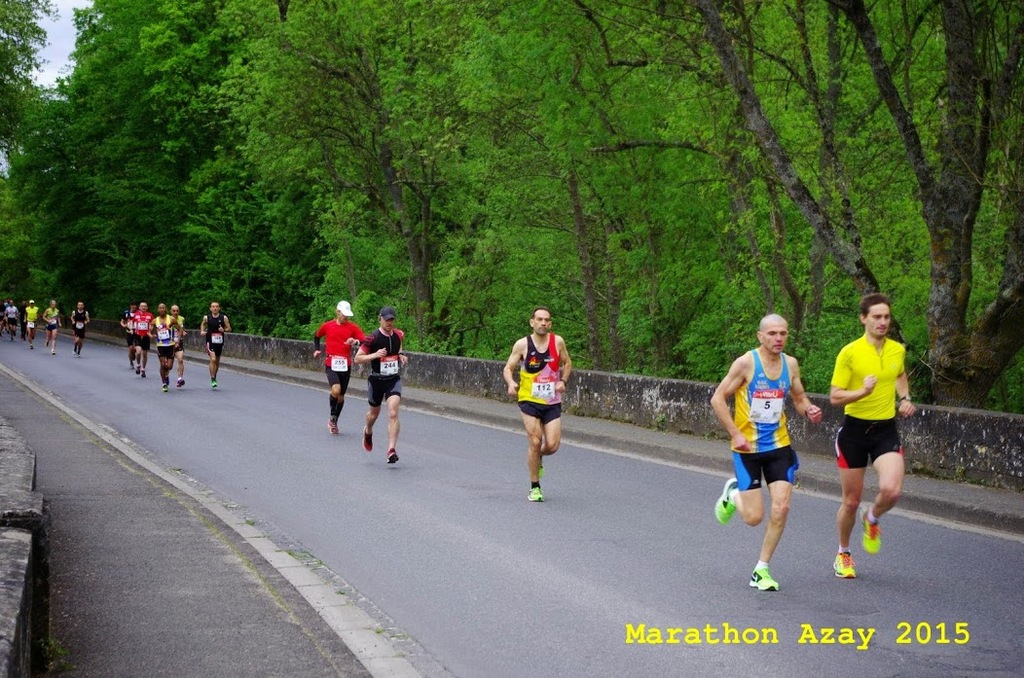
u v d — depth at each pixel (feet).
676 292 85.61
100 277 197.26
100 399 78.23
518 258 111.96
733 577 27.14
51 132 196.85
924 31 61.98
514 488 41.04
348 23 112.27
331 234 128.67
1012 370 71.46
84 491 37.91
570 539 31.73
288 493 39.93
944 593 25.50
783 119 66.39
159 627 21.61
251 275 157.38
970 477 39.47
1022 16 50.80
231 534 30.99
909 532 32.91
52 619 22.15
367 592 25.94
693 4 54.85
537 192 101.04
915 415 41.98
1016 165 51.42
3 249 304.09
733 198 72.43
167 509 34.68
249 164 156.56
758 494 26.23
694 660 20.66
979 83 52.01
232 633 21.25
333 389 58.29
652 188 80.38
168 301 181.47
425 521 34.58
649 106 76.79
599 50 74.69
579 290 117.39
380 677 19.62
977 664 20.30
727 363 83.61
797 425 48.75
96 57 184.75
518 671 20.15
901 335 56.49
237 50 157.28
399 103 110.83
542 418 38.29
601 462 48.52
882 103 67.51
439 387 84.79
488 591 25.94
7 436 34.40
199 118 166.71
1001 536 32.32
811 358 69.56
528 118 91.81
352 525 33.99
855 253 54.60
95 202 194.18
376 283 137.08
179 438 56.29
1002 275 59.31
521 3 73.31
